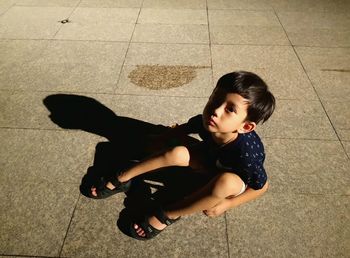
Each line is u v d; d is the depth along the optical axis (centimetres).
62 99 309
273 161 257
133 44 394
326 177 246
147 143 269
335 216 221
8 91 317
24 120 286
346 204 228
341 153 265
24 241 203
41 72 344
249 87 163
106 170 247
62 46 387
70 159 254
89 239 205
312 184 241
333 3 513
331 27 447
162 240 206
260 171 183
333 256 201
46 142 267
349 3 512
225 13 477
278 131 283
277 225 215
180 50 386
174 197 232
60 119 288
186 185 240
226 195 182
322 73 356
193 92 321
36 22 436
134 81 333
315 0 521
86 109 299
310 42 411
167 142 240
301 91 329
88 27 427
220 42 405
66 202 224
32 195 228
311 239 209
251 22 455
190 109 302
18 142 266
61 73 343
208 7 492
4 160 251
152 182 241
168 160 194
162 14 466
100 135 275
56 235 206
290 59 378
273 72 355
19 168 246
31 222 212
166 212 197
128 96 315
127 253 199
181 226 213
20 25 427
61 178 240
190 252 201
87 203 224
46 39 400
